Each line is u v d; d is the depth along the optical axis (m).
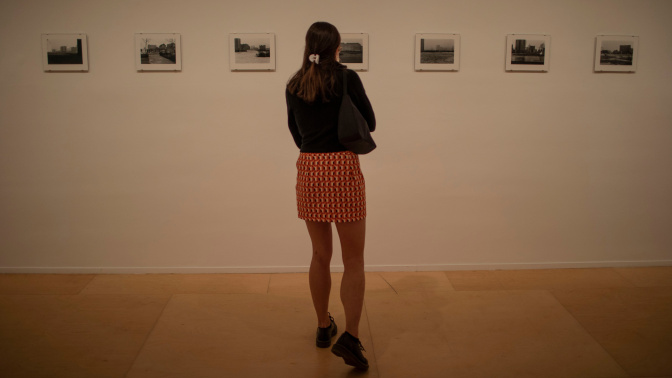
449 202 3.14
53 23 2.89
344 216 2.02
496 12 2.96
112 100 2.98
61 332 2.41
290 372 2.09
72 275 3.14
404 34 2.96
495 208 3.16
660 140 3.11
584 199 3.16
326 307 2.27
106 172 3.05
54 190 3.06
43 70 2.93
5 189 3.05
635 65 3.02
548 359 2.16
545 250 3.21
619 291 2.87
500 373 2.06
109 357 2.18
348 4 2.93
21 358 2.17
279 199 3.11
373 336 2.38
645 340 2.31
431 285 2.98
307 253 3.17
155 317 2.57
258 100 3.00
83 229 3.11
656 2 2.97
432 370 2.09
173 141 3.03
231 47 2.93
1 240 3.11
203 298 2.81
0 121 2.97
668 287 2.92
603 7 2.96
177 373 2.06
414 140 3.06
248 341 2.34
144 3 2.90
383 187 3.11
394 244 3.18
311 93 1.94
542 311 2.62
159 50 2.93
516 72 3.01
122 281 3.05
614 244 3.22
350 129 1.90
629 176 3.14
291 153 3.06
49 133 3.00
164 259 3.16
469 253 3.21
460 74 3.01
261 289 2.94
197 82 2.97
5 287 2.94
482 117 3.05
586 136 3.09
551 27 2.98
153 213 3.11
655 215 3.19
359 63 2.97
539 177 3.13
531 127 3.07
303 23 2.94
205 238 3.15
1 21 2.87
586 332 2.40
